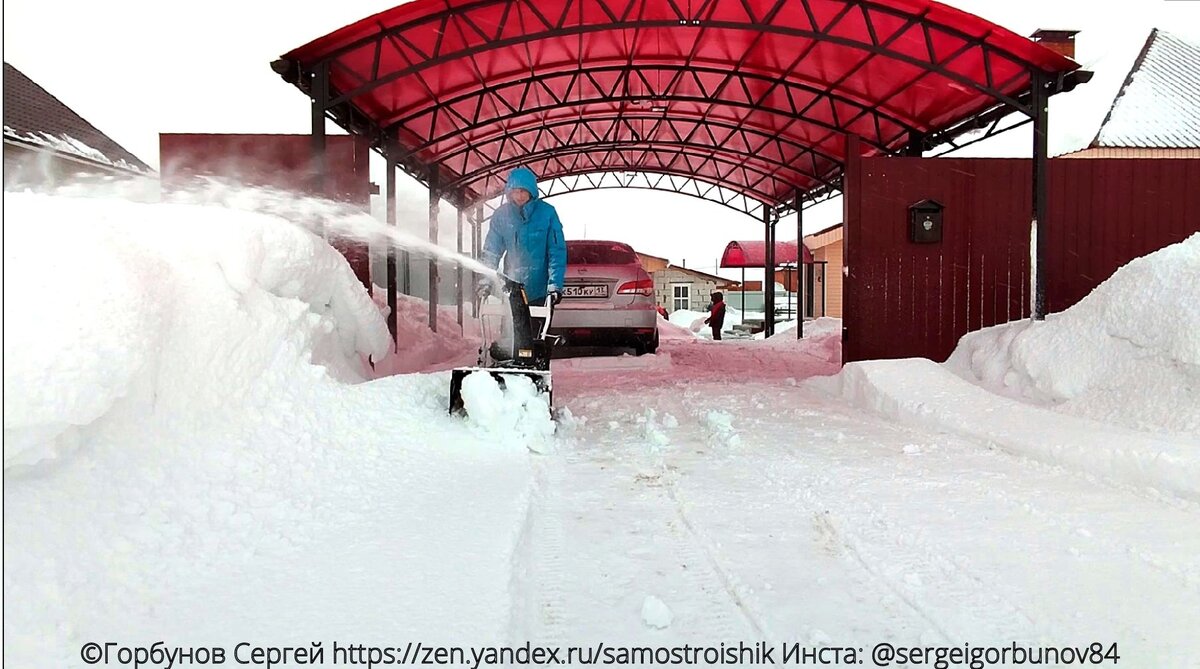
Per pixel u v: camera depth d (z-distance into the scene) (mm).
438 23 8039
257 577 2236
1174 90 17125
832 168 14766
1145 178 8336
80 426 2238
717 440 4680
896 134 12211
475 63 9688
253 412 3240
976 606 2232
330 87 8719
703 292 44812
